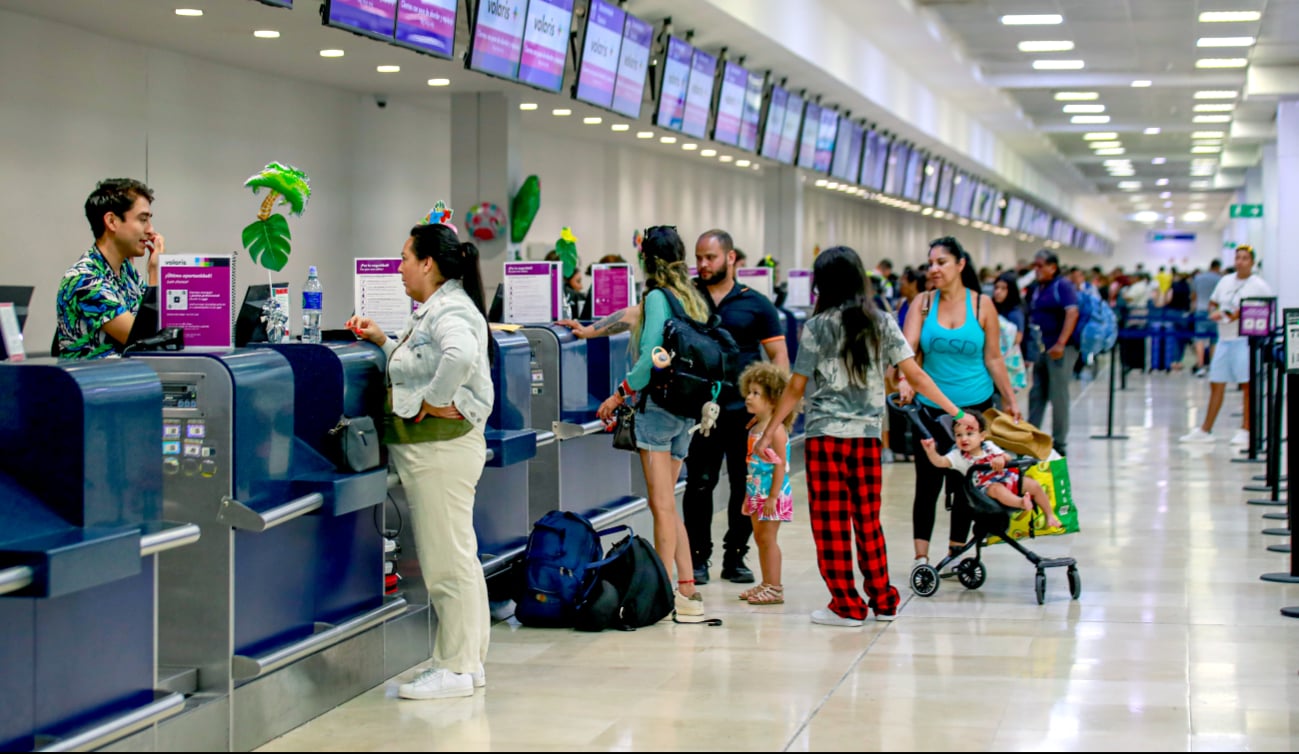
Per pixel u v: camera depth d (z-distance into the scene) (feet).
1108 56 63.41
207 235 37.14
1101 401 60.44
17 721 11.38
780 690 15.75
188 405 13.44
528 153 55.16
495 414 19.45
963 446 20.53
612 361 24.18
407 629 16.99
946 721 14.43
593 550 19.56
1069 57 64.64
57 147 31.42
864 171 67.10
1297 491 22.22
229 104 37.88
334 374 15.11
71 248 31.96
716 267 22.22
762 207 91.50
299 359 15.24
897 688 15.80
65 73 31.60
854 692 15.64
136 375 12.34
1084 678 16.22
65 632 11.80
